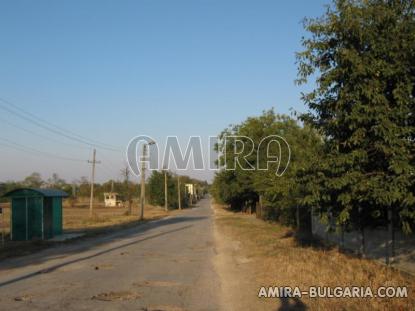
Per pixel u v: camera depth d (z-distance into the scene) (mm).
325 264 13180
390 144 8539
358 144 9172
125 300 9625
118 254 18500
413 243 10719
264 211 40594
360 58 8977
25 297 10070
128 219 49875
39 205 26203
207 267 14453
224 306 9039
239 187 50656
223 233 28516
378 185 8820
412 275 10664
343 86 9422
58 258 17547
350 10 9211
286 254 16047
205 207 95125
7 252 19594
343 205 10164
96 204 102812
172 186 85500
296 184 11008
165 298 9812
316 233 22953
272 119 47719
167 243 22969
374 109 8594
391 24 8969
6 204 80125
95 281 12062
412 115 8727
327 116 10266
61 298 9883
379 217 11336
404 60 8680
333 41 9844
